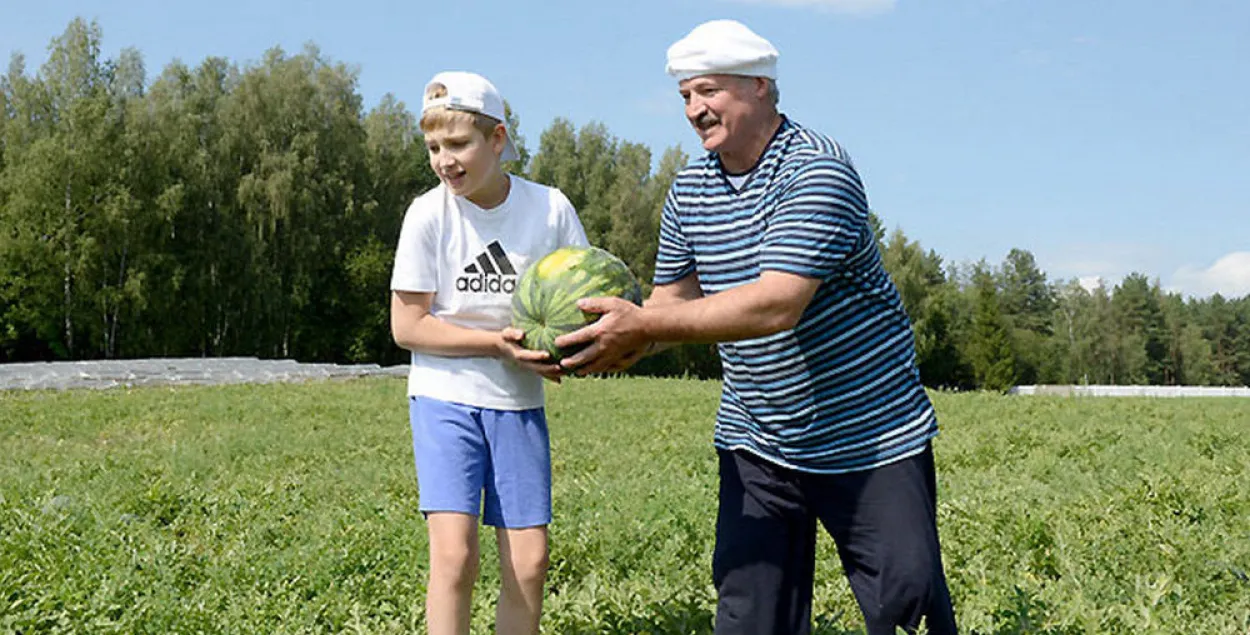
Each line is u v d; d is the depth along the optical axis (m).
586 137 74.00
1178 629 5.41
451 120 4.64
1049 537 7.48
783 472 4.42
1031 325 114.19
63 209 51.09
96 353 58.03
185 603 6.21
